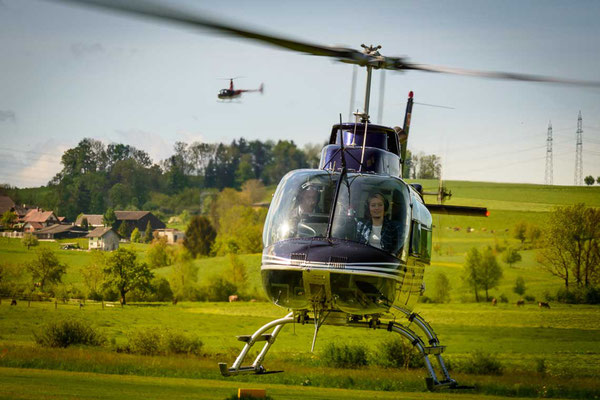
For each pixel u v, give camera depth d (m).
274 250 26.88
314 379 80.69
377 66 30.02
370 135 31.73
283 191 28.39
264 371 31.92
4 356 91.44
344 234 26.56
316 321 27.91
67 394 35.62
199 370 86.94
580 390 79.94
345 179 27.89
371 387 77.50
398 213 27.50
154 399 35.22
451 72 26.44
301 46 19.83
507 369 122.88
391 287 26.73
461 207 40.00
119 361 95.62
